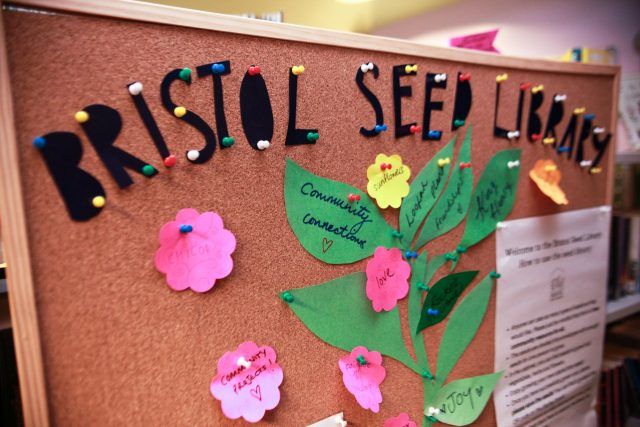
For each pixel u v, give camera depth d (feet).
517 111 1.87
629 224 2.98
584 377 2.29
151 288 1.17
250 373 1.33
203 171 1.22
